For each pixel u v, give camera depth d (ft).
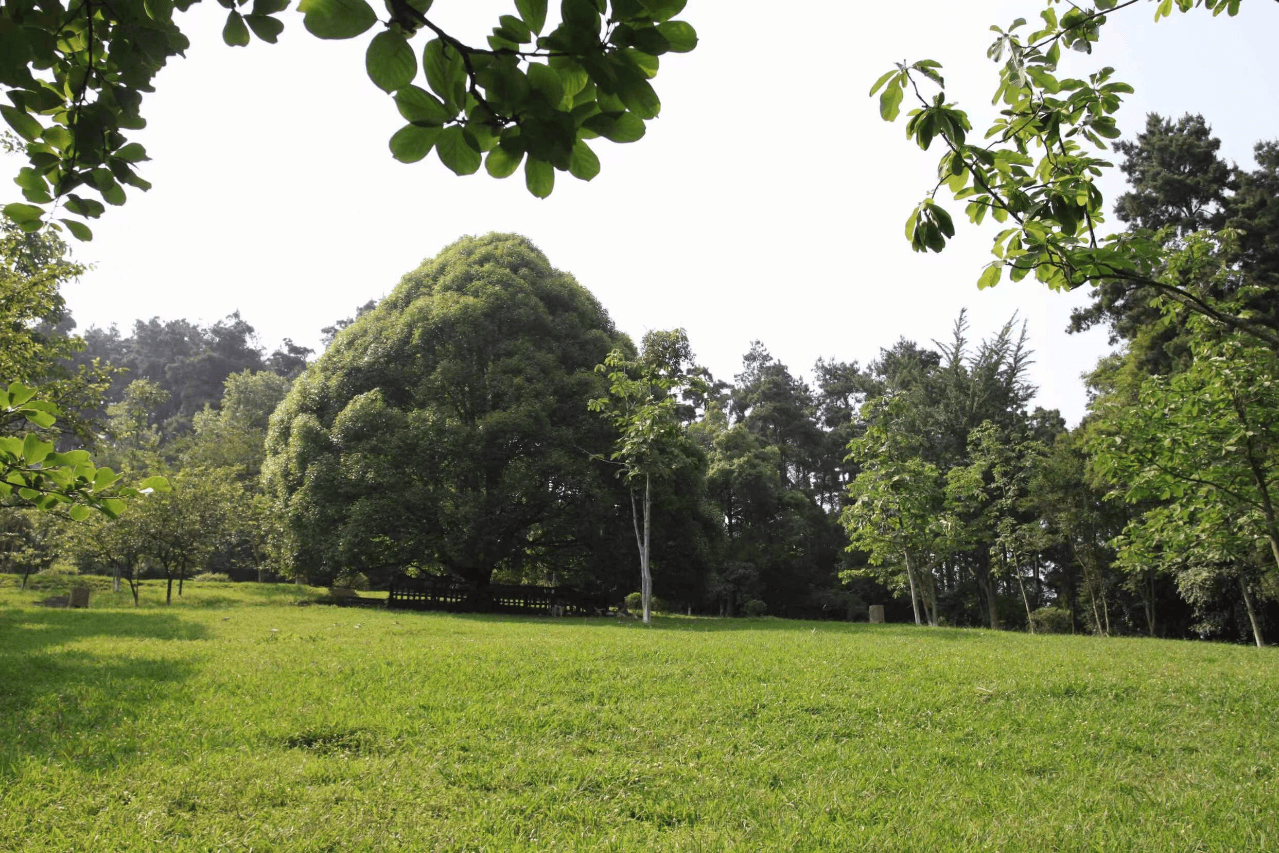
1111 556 73.46
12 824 12.75
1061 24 9.45
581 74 4.90
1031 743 19.16
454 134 5.01
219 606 63.87
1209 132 74.84
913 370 110.42
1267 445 31.78
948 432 100.22
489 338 71.05
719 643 35.29
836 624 61.82
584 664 26.94
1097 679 25.96
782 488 122.01
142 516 60.03
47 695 20.72
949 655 32.09
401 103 4.83
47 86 6.77
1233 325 8.80
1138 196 74.74
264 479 73.46
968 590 101.50
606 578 72.43
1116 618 83.71
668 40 4.67
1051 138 9.43
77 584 84.53
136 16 6.13
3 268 36.22
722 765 17.16
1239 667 30.45
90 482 9.64
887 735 19.66
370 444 64.90
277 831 12.90
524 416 65.26
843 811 14.53
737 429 113.39
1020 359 101.14
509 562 76.18
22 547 82.79
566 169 5.34
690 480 72.90
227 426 131.23
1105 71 9.23
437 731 18.86
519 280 74.08
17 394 9.32
